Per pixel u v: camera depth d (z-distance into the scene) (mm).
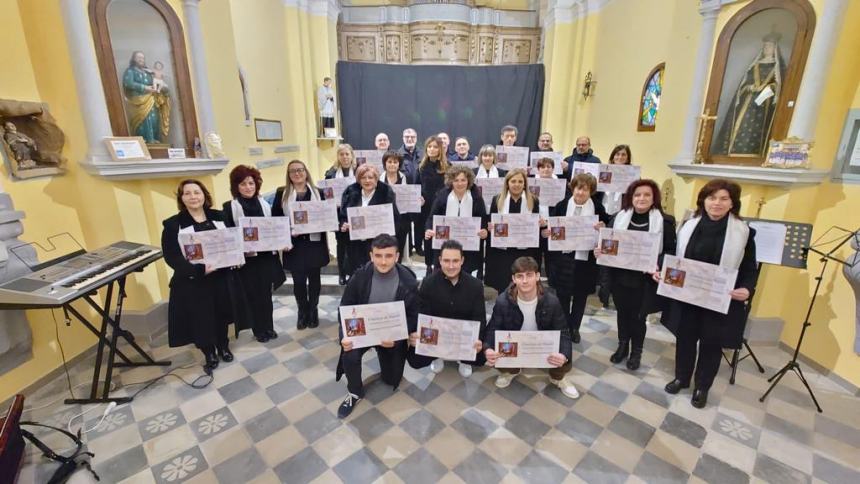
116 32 2537
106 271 2066
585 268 2654
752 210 2652
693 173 2961
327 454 1868
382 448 1905
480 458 1849
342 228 2980
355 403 2191
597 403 2227
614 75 5246
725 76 2818
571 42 6301
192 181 2281
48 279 1920
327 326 3109
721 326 1996
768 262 2170
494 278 2896
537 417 2117
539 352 2023
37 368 2334
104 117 2451
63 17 2254
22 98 2285
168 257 2199
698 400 2166
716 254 2002
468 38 7422
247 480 1726
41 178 2359
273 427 2039
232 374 2486
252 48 4805
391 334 2004
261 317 2785
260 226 2520
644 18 4496
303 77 6125
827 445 1918
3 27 2180
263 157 5125
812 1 2301
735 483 1710
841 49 2279
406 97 7133
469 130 7293
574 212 2719
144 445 1916
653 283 2295
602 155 5605
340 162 3764
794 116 2438
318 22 6277
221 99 3441
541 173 3400
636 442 1942
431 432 2008
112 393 2291
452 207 2977
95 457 1840
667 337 2957
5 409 2139
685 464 1811
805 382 2201
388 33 7391
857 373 2279
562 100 6602
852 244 2150
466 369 2467
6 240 2111
